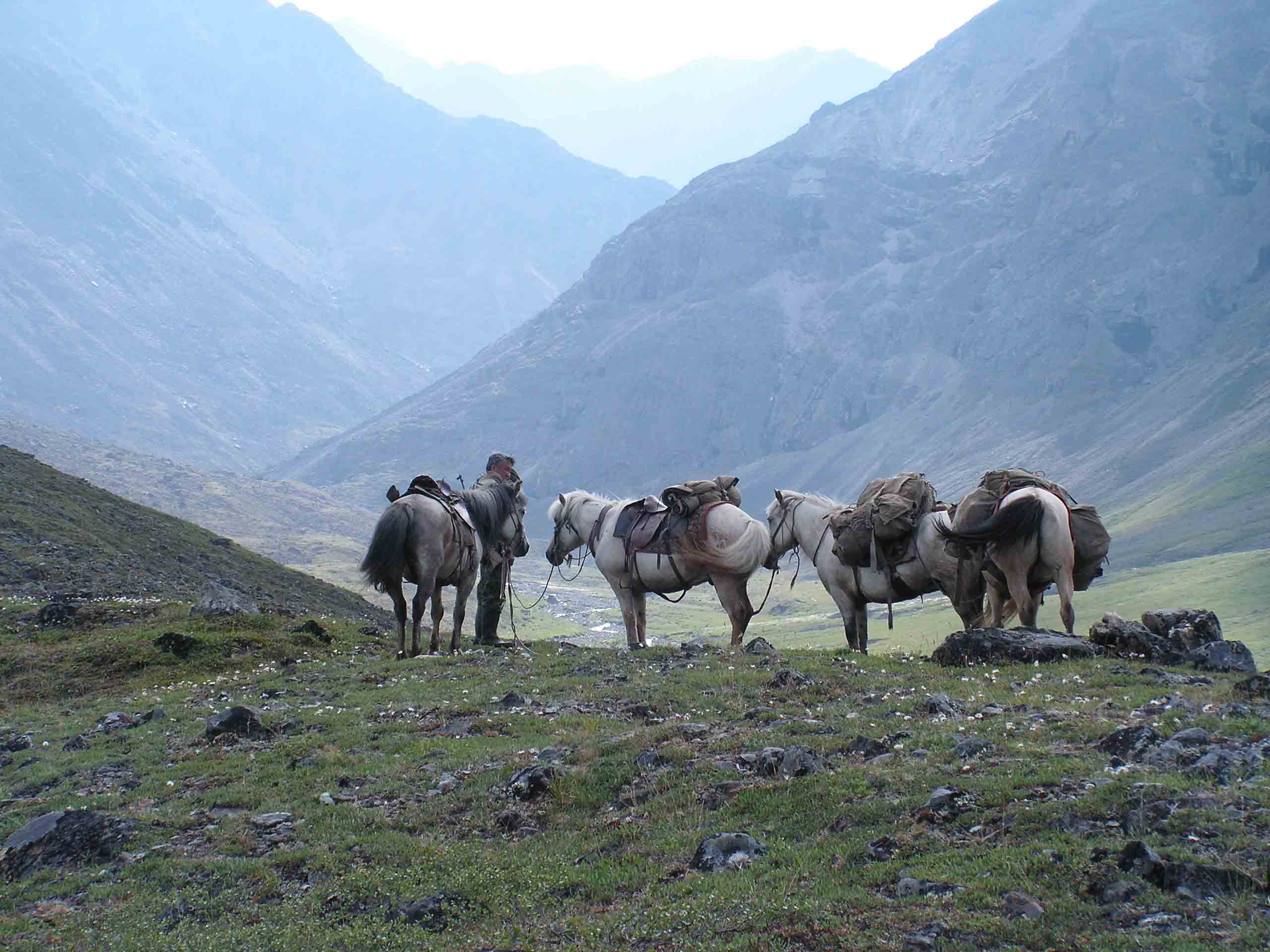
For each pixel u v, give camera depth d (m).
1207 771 9.84
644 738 13.55
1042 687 14.28
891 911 8.34
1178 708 11.98
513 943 9.02
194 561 57.50
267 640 25.14
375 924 9.77
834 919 8.31
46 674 23.92
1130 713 12.31
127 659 24.09
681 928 8.68
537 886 10.16
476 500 23.48
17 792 15.12
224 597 28.81
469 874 10.52
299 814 12.77
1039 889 8.19
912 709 13.67
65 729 18.73
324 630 26.34
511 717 15.84
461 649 23.25
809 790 10.99
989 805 9.85
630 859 10.41
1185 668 15.53
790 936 8.20
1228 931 7.27
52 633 28.36
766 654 18.53
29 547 45.12
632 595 22.58
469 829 11.87
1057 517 17.41
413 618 22.00
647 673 17.78
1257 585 150.62
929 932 7.87
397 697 18.11
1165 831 8.70
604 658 19.84
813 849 9.77
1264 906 7.50
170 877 11.20
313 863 11.23
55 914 10.57
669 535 21.23
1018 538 17.61
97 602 30.72
